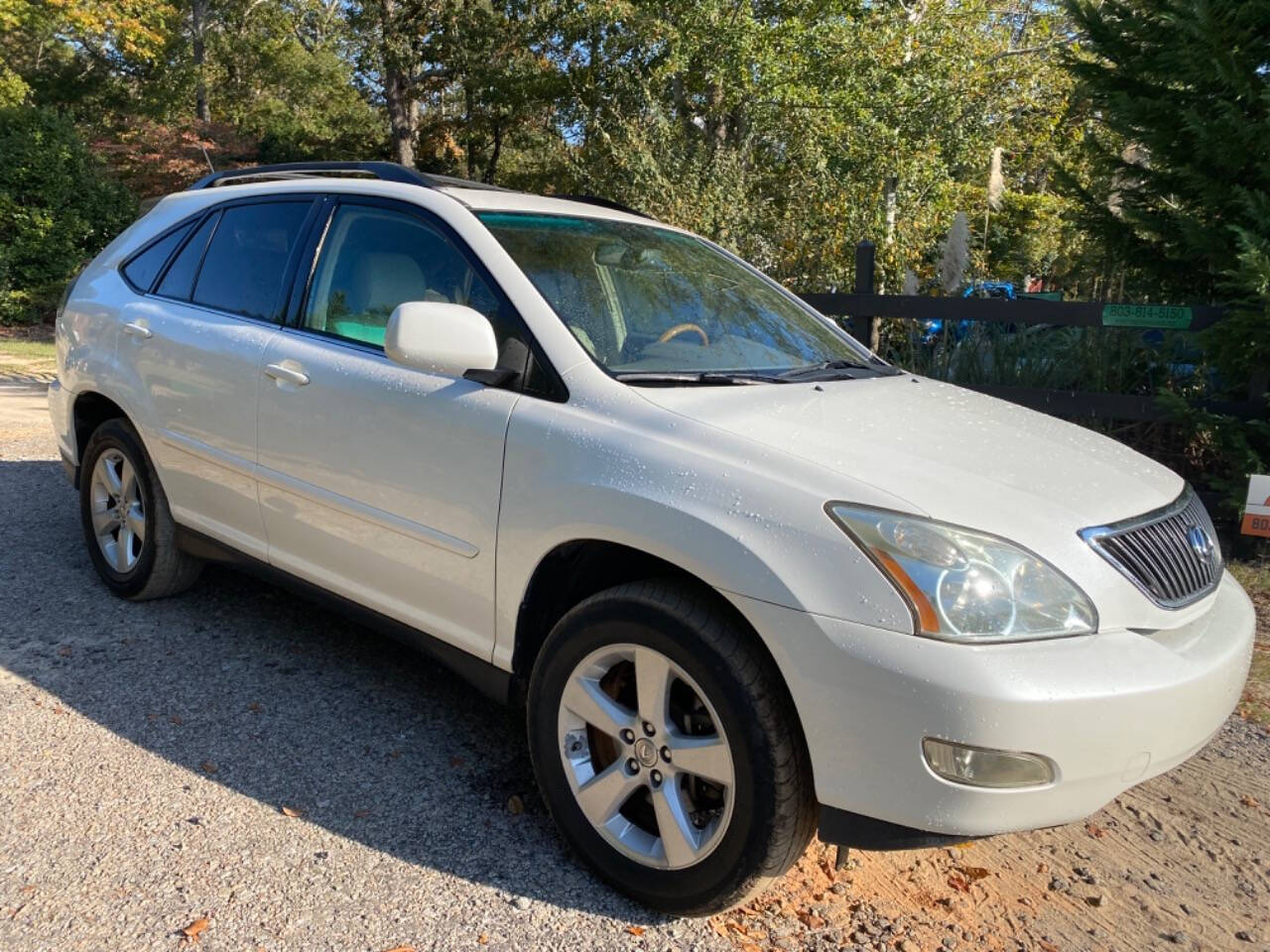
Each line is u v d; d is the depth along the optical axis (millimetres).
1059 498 2561
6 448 7504
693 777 2586
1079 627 2314
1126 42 6691
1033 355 6949
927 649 2195
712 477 2504
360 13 26797
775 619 2312
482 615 2965
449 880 2686
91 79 33562
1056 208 19297
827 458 2521
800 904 2686
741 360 3354
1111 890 2865
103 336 4398
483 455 2908
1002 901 2777
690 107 22125
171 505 4137
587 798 2684
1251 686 4215
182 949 2361
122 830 2801
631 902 2646
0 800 2904
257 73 38781
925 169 15344
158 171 25547
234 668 3871
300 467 3461
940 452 2699
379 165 3736
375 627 3393
